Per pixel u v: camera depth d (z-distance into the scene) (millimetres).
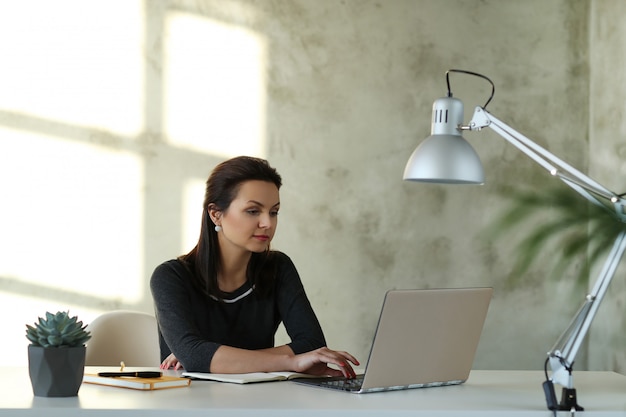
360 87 4488
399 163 4512
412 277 4508
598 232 2619
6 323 4184
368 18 4504
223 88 4391
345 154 4473
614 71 4387
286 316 2793
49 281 4223
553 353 1872
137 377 2096
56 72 4250
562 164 2047
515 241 4527
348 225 4469
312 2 4461
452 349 2184
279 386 2113
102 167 4277
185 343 2463
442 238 4531
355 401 1868
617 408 1891
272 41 4434
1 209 4191
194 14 4371
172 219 4328
